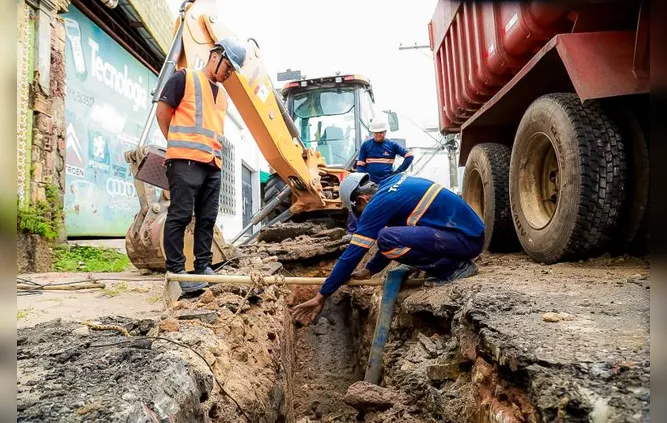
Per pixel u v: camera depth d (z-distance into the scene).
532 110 3.88
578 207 3.33
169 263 3.60
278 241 7.58
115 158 9.94
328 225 7.92
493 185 5.03
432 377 2.74
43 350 2.02
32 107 6.52
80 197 8.55
